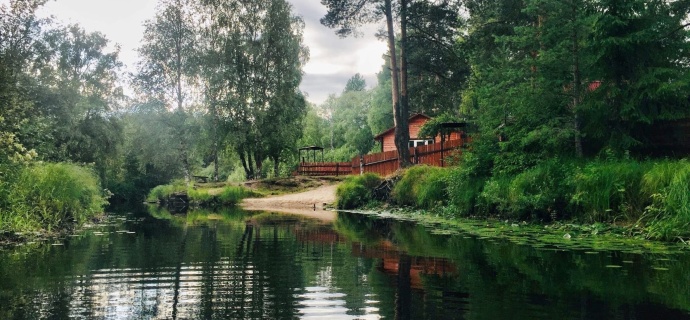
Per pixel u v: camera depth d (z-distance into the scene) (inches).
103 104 1553.9
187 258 287.4
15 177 473.1
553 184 473.7
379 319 151.4
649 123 484.4
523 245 334.6
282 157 1813.5
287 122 1653.5
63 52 1530.5
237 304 173.0
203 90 1609.3
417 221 573.6
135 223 591.8
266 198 1232.8
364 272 236.7
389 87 2768.2
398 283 208.8
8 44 758.5
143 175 1955.0
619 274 226.1
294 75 1652.3
